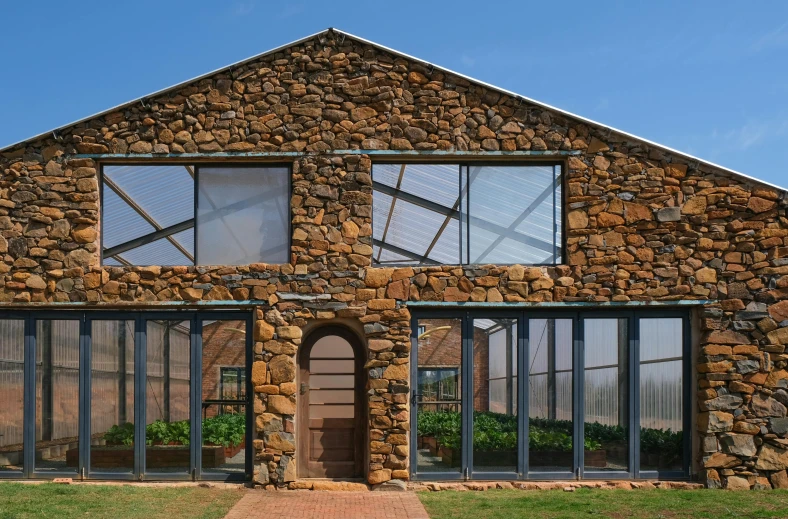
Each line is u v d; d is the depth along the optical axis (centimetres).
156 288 990
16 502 844
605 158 1009
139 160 1010
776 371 980
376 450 970
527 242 1019
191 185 1026
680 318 1013
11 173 1001
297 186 1000
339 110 1011
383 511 844
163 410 998
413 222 1032
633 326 1008
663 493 938
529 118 1011
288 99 1011
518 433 994
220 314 1003
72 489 922
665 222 999
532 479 992
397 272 992
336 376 1019
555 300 993
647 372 1006
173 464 995
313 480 985
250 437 990
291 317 985
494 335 1004
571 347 1007
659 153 1007
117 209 1027
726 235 998
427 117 1009
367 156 1004
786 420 973
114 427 995
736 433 975
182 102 1010
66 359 1002
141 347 1000
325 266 992
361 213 998
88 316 1003
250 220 1019
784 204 996
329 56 1017
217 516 811
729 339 985
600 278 994
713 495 924
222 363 1000
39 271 992
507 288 995
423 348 998
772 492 943
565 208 1016
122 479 989
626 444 1002
